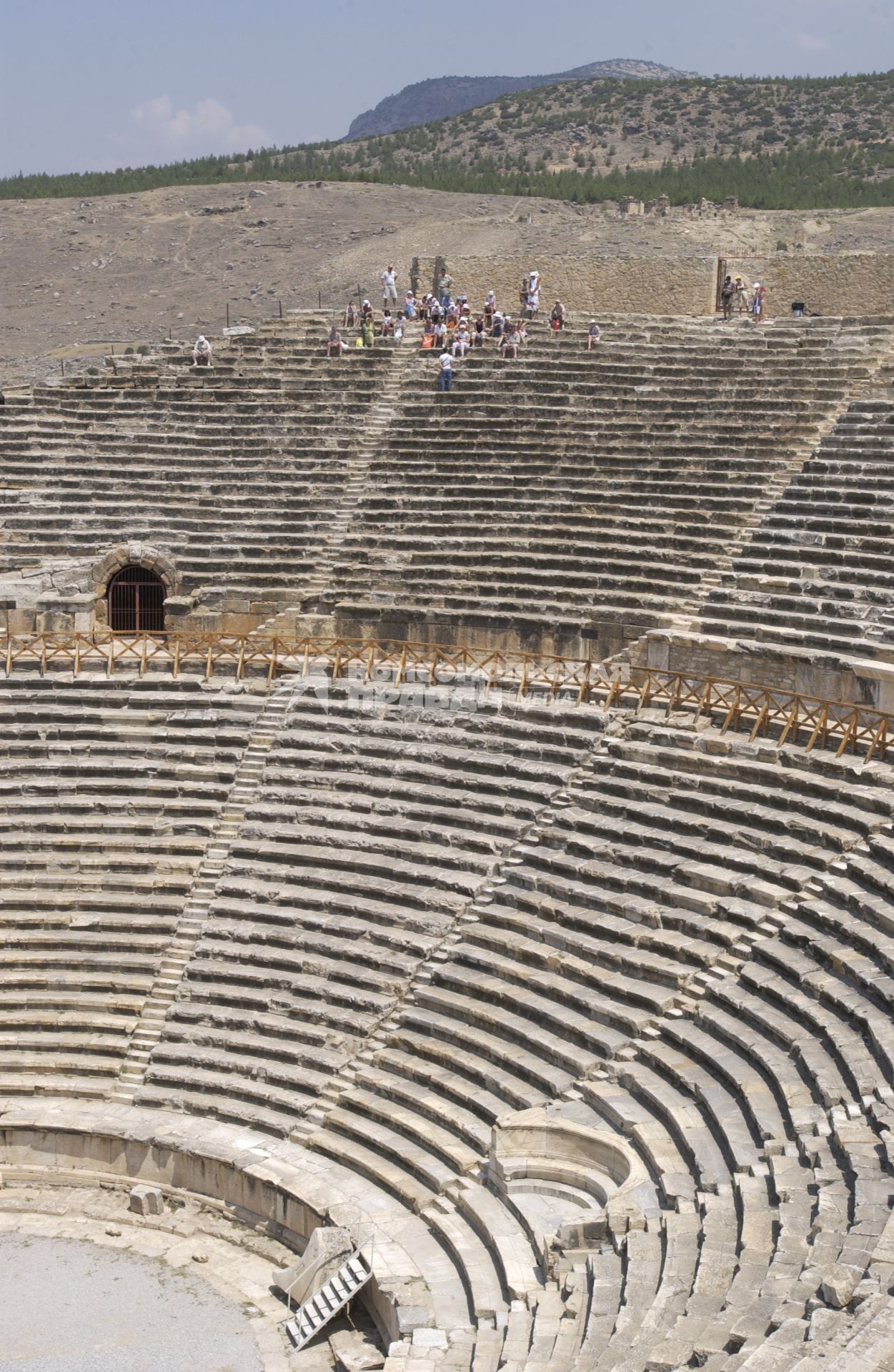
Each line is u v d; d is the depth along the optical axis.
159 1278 21.72
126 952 27.31
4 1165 24.62
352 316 44.75
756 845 24.12
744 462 34.72
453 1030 23.86
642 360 39.91
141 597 37.06
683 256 44.91
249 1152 23.42
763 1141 18.30
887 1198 15.61
